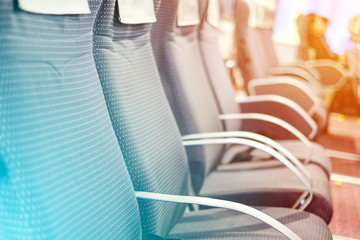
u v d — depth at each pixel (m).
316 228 1.62
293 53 7.04
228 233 1.58
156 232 1.47
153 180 1.49
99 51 1.41
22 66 0.95
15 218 0.92
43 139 0.98
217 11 2.71
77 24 1.18
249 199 2.01
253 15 3.71
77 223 1.04
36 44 1.00
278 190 1.98
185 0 2.14
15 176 0.91
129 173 1.46
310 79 4.36
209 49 2.60
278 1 6.93
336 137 5.06
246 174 2.24
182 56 2.10
